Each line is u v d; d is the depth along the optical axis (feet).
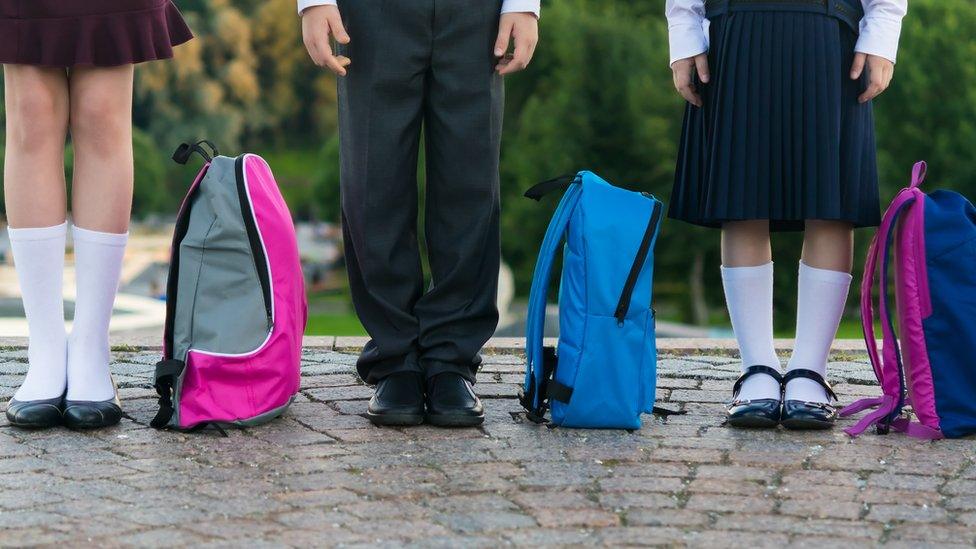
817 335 11.97
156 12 11.34
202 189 11.40
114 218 11.59
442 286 11.60
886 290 11.44
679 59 11.84
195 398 11.12
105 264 11.57
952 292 11.27
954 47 112.88
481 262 11.81
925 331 11.30
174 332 11.29
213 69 191.72
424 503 9.04
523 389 12.85
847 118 11.55
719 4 11.65
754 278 12.10
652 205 11.48
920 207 11.44
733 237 12.16
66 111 11.52
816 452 10.66
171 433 11.07
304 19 11.19
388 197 11.45
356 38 11.25
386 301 11.63
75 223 11.59
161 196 175.11
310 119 204.03
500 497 9.21
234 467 9.95
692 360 15.30
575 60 104.06
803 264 12.13
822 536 8.39
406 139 11.39
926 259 11.34
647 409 11.46
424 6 11.07
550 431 11.32
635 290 11.33
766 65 11.41
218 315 11.21
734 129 11.48
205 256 11.27
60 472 9.75
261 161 11.73
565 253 11.66
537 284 11.55
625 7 112.06
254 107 193.47
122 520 8.55
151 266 122.01
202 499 9.07
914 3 115.85
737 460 10.36
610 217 11.37
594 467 10.07
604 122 104.06
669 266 109.81
